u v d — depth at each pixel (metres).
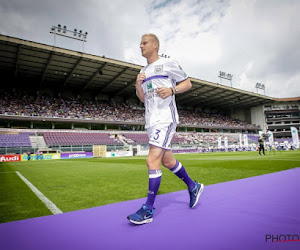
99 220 1.78
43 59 26.61
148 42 2.10
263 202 2.14
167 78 2.04
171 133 2.04
